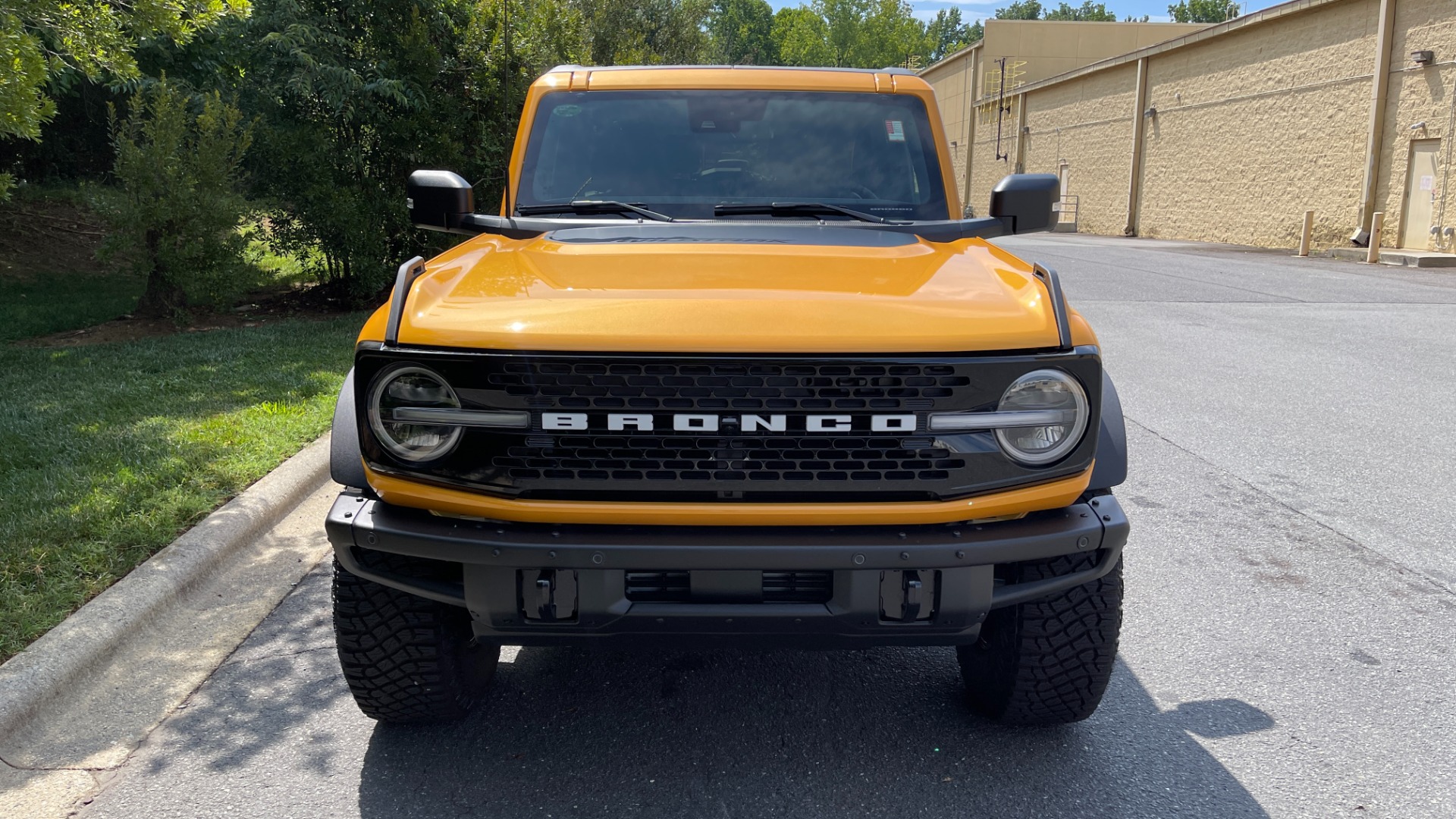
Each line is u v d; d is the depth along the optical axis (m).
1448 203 21.42
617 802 3.04
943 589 2.73
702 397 2.64
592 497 2.70
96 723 3.49
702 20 26.38
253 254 16.16
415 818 2.96
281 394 7.60
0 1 7.23
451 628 3.22
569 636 2.81
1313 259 22.44
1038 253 23.64
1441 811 3.00
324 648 4.06
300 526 5.39
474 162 12.70
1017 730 3.46
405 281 2.90
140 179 10.74
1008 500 2.73
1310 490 6.03
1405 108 22.41
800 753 3.31
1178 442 7.04
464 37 12.66
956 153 54.06
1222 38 28.84
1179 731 3.45
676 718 3.54
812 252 3.35
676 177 4.12
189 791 3.10
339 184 11.91
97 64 8.84
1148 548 5.14
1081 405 2.75
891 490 2.70
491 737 3.42
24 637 3.80
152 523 4.91
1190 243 29.02
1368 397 8.39
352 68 11.58
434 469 2.72
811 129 4.23
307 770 3.22
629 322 2.67
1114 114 35.31
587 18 21.70
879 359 2.63
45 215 17.92
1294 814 2.99
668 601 2.74
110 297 13.31
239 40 11.67
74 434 6.42
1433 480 6.21
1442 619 4.32
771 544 2.65
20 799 3.05
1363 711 3.57
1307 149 25.61
